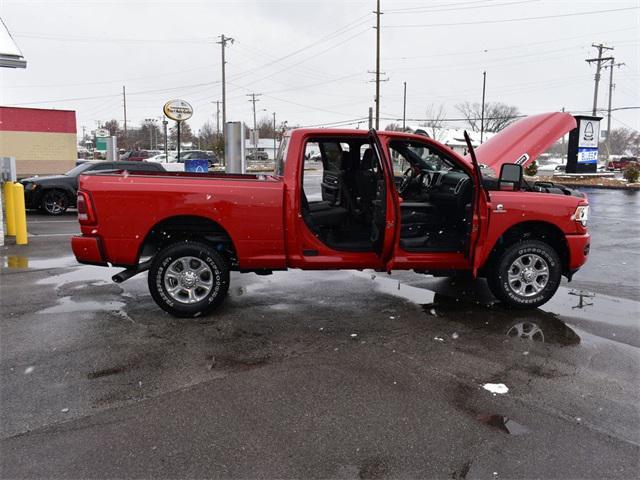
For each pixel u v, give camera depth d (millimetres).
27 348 4605
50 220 13383
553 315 5684
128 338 4875
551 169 32094
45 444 3133
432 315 5668
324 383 3965
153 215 5219
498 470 2914
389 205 5367
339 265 5582
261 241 5387
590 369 4254
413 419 3443
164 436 3229
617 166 50062
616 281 7301
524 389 3891
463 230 5934
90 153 72125
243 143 12234
